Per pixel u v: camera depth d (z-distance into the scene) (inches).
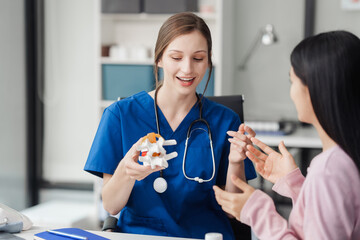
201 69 56.1
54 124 159.3
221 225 59.5
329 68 36.5
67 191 158.4
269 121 129.9
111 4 125.0
